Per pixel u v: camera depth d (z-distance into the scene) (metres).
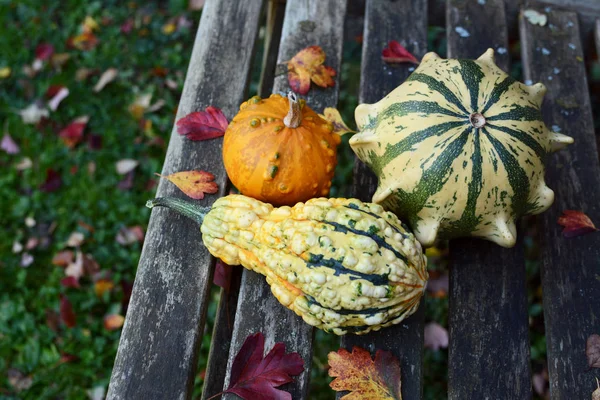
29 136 0.95
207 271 0.67
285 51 0.77
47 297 0.87
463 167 0.62
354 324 0.62
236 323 0.66
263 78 0.84
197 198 0.70
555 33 0.80
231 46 0.77
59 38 1.02
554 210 0.72
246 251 0.64
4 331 0.85
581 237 0.71
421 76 0.65
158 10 1.06
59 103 0.97
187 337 0.65
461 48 0.79
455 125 0.62
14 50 1.00
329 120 0.73
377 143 0.65
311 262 0.61
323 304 0.61
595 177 0.73
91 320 0.86
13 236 0.90
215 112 0.72
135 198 0.92
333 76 0.76
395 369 0.64
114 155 0.94
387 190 0.65
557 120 0.76
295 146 0.65
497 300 0.68
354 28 0.95
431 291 0.86
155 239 0.68
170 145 0.72
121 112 0.97
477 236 0.67
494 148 0.62
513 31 0.84
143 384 0.64
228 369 0.65
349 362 0.64
